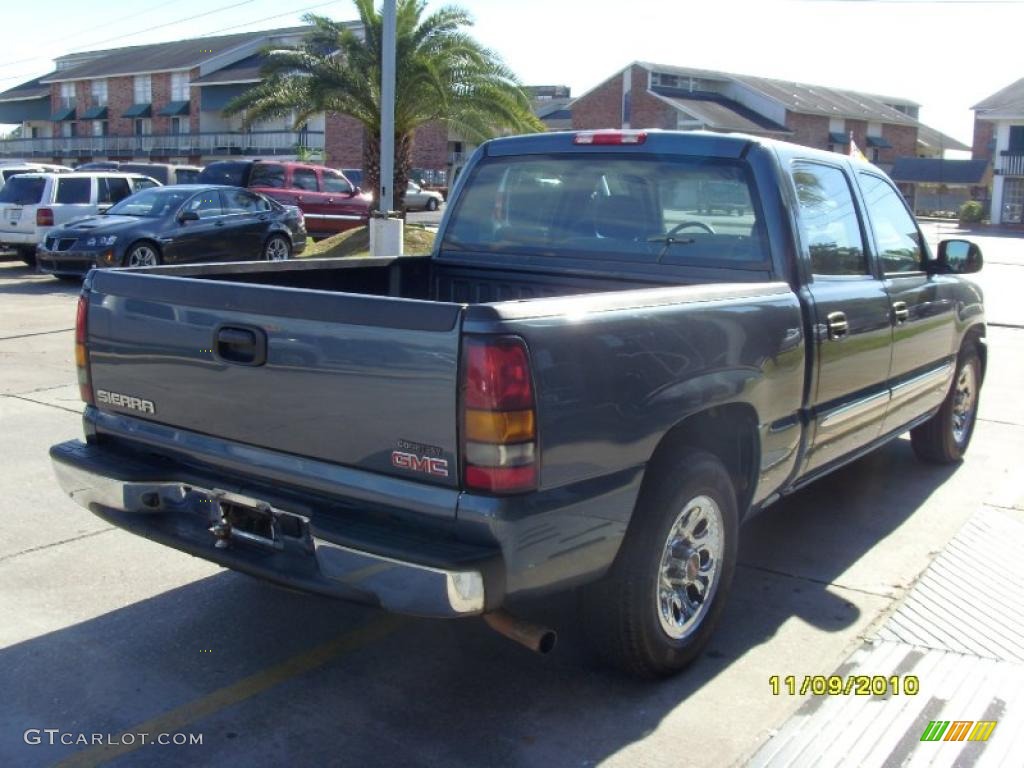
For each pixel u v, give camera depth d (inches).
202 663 162.6
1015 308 623.2
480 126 893.2
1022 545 221.6
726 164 188.2
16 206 720.3
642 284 196.4
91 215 729.6
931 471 275.1
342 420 132.2
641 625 148.7
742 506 172.9
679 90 2148.1
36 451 278.2
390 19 646.5
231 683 156.5
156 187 692.7
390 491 128.6
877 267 214.2
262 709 149.1
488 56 885.2
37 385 360.8
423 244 861.2
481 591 122.4
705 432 163.5
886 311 208.4
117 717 146.2
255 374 139.9
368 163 917.8
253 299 139.0
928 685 159.5
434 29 861.2
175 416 152.2
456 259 222.2
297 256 745.6
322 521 131.9
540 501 127.0
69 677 156.9
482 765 135.9
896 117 2438.5
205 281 146.2
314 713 148.3
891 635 177.0
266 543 143.3
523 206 214.4
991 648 172.4
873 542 221.9
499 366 121.3
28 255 743.7
